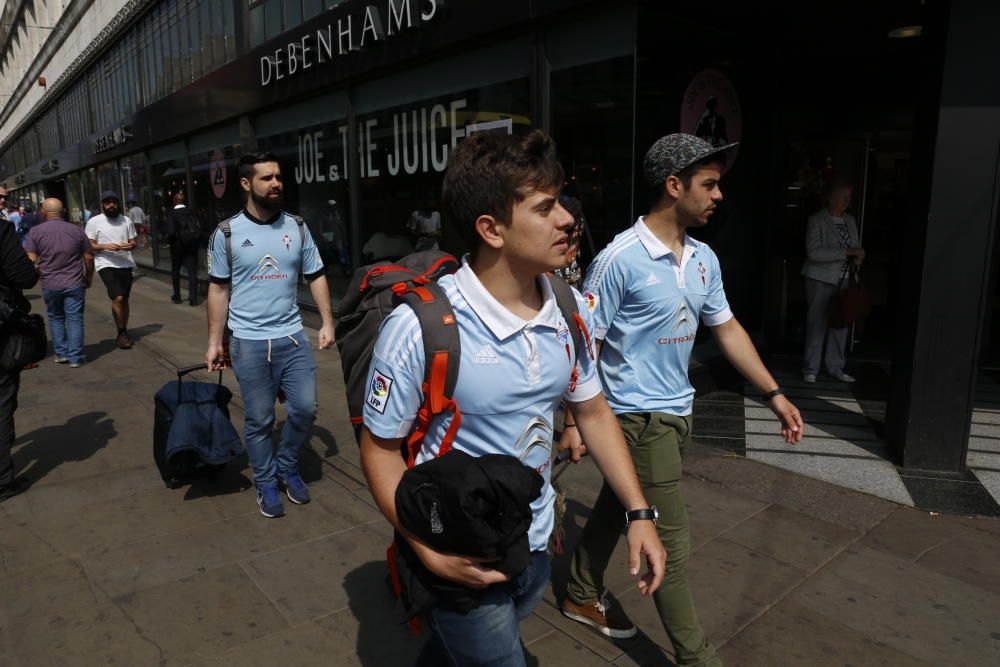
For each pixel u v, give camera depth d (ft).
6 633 8.64
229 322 11.73
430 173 20.83
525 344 4.72
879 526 11.25
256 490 13.03
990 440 15.11
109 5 51.57
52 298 22.41
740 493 12.51
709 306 7.90
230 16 31.91
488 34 17.66
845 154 22.47
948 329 12.66
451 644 4.88
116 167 56.39
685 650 7.29
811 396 18.30
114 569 10.20
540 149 4.48
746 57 19.25
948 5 11.62
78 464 14.33
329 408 18.07
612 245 7.54
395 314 4.69
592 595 8.73
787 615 8.96
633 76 14.73
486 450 4.87
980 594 9.39
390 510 4.64
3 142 146.30
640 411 7.31
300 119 27.84
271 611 9.15
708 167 7.05
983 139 11.78
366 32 21.52
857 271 18.99
